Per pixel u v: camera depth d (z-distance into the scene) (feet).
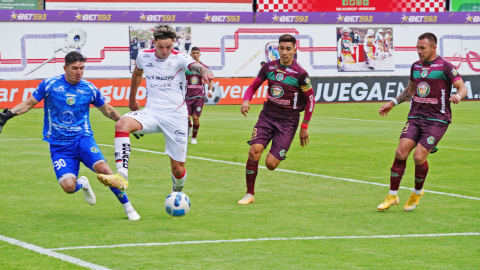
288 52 40.52
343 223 34.55
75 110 34.73
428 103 37.93
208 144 74.02
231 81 142.00
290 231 32.48
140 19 140.05
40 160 59.62
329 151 67.87
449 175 52.34
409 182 49.21
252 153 40.70
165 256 27.32
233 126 96.89
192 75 73.61
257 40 146.92
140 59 37.45
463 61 155.53
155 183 48.16
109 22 138.41
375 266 26.05
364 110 127.34
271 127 41.57
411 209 38.19
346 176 51.80
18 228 32.73
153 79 37.19
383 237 31.24
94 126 96.53
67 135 34.78
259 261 26.68
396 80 149.69
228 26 144.87
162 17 141.18
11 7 135.74
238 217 36.06
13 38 132.67
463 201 41.39
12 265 25.70
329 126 96.43
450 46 154.81
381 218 36.01
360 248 29.07
